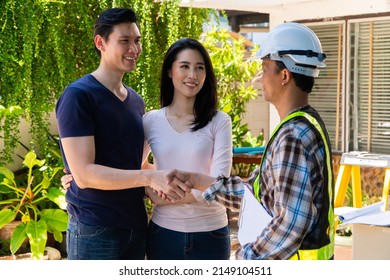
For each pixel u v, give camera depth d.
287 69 2.34
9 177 5.90
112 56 3.11
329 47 7.81
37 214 5.92
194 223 3.14
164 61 3.29
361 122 7.66
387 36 7.31
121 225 3.08
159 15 6.65
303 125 2.25
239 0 6.43
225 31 8.54
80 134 2.98
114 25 3.09
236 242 6.48
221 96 8.47
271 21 7.91
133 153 3.18
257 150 7.14
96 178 2.95
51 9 5.94
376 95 7.49
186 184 2.91
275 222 2.22
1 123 6.30
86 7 6.29
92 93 3.04
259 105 10.27
